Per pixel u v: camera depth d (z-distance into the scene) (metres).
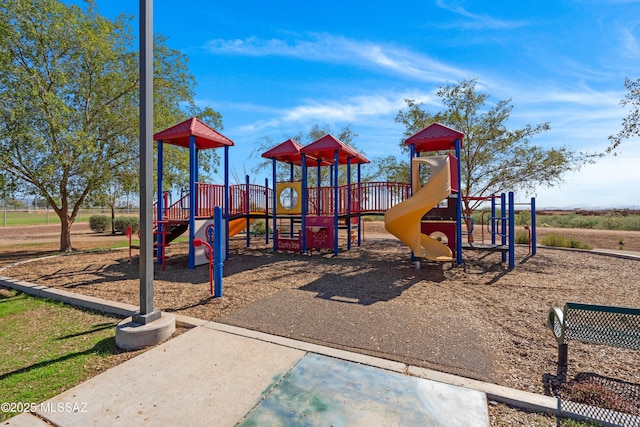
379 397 2.40
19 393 2.53
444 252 8.07
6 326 4.02
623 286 6.02
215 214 5.18
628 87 8.38
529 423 2.17
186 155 12.91
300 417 2.17
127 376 2.72
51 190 10.48
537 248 11.11
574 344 3.43
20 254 10.84
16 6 9.05
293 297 5.18
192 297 5.18
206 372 2.78
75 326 4.02
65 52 10.28
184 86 13.71
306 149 10.31
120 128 10.87
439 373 2.76
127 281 6.31
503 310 4.61
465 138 12.09
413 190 7.74
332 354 3.11
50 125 9.20
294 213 10.78
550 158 11.19
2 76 8.83
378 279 6.56
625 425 2.12
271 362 2.96
